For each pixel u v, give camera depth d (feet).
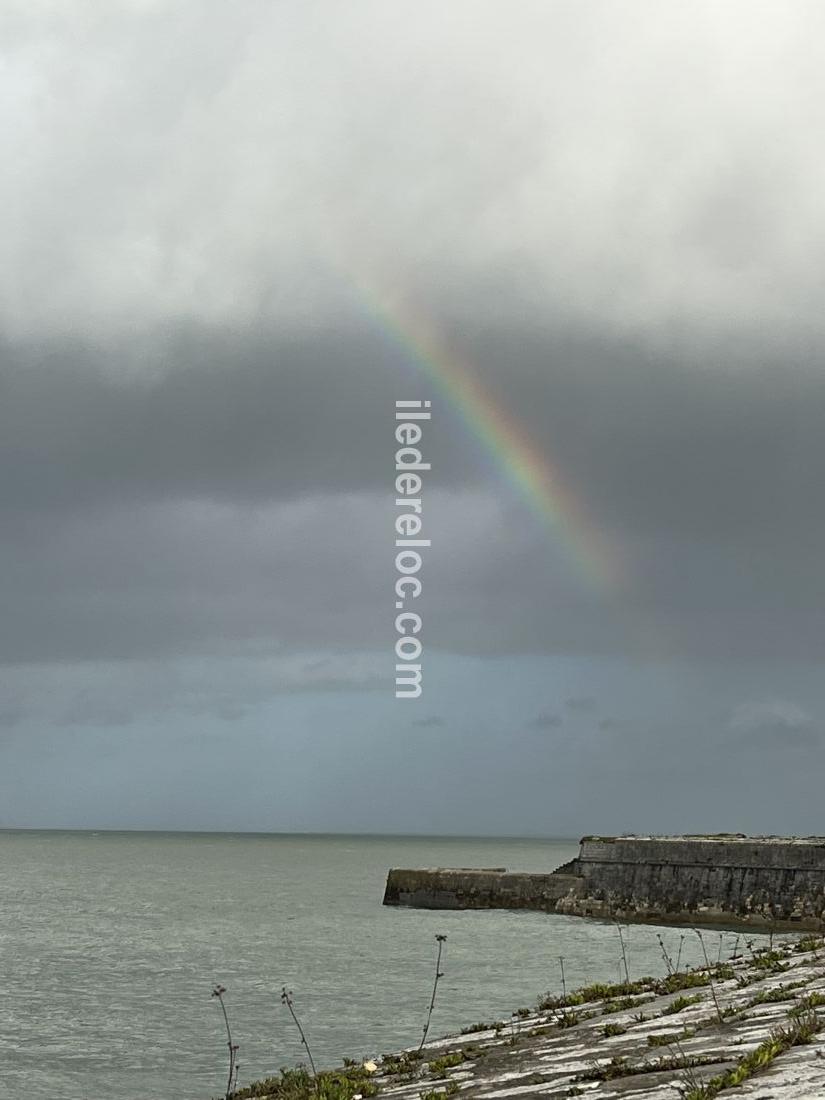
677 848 287.89
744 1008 84.43
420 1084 76.07
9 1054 139.64
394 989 189.16
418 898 355.56
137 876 627.46
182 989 195.42
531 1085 67.00
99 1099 116.88
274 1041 144.87
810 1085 50.37
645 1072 64.08
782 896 263.90
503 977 198.29
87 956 248.73
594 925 287.28
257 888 522.47
